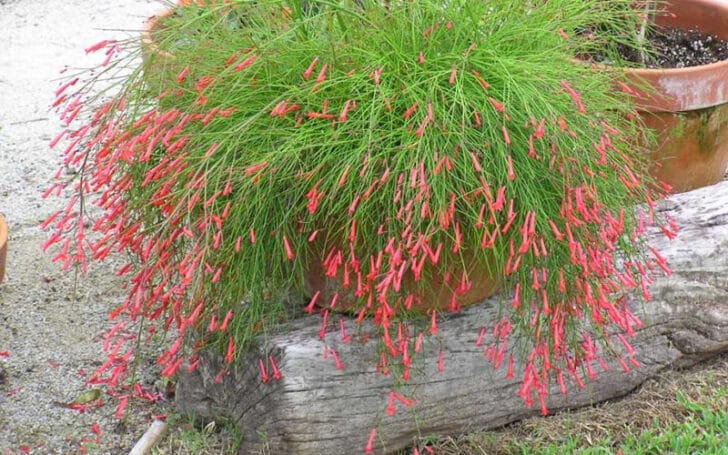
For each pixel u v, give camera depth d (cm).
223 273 213
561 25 241
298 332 233
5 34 524
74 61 493
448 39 226
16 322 300
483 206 190
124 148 200
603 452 247
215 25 216
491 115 206
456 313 240
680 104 304
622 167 223
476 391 245
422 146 200
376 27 218
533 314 217
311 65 195
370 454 239
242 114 214
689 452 247
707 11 357
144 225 224
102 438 253
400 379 226
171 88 219
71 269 329
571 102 216
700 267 267
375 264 194
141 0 581
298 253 213
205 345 225
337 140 203
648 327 266
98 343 291
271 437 233
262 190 206
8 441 250
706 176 327
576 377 222
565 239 206
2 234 254
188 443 249
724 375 279
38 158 401
